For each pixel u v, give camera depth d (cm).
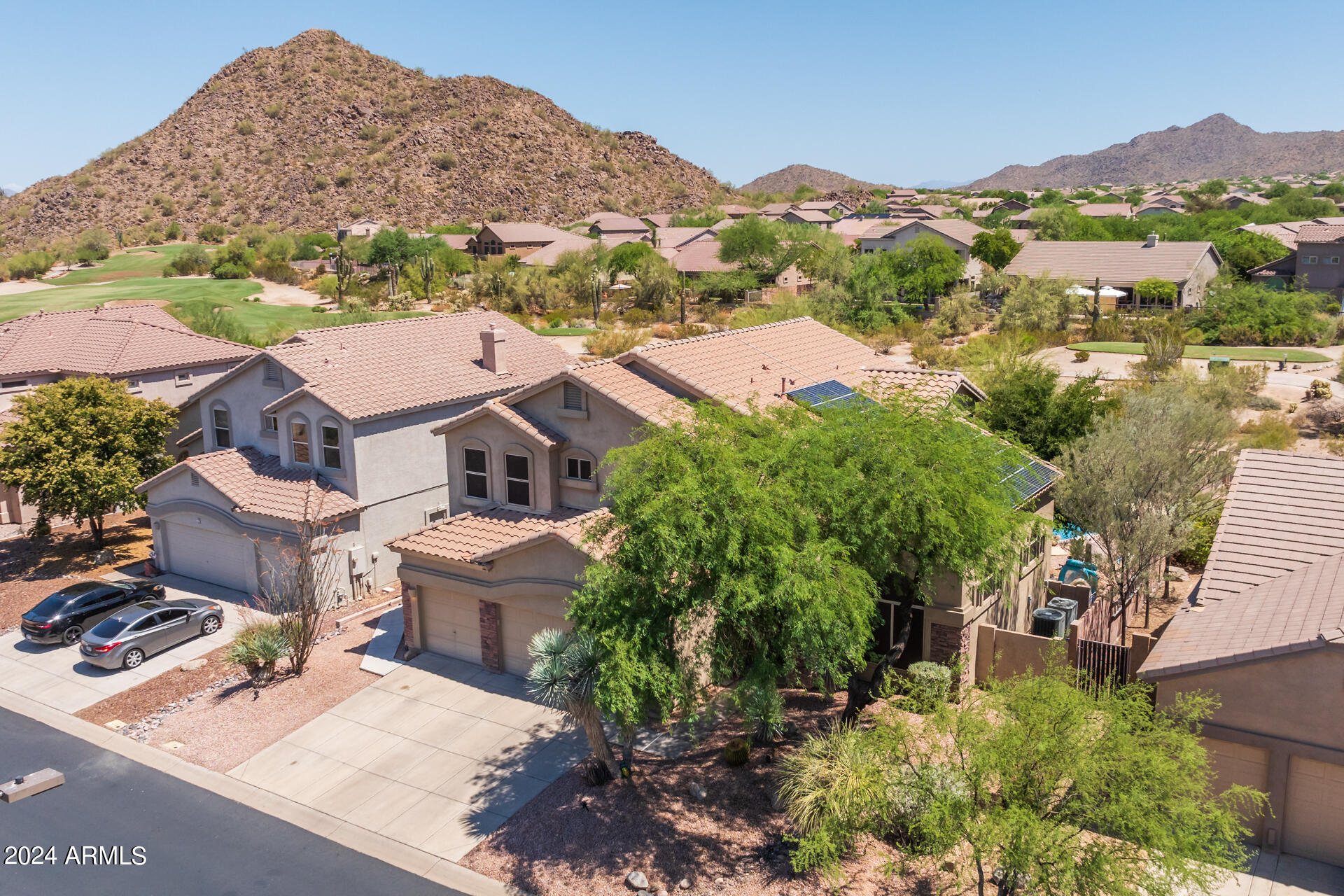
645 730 2061
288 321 8512
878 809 1467
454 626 2480
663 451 1688
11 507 3706
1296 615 1614
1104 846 1259
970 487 1745
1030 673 1489
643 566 1628
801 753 1766
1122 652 1964
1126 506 2317
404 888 1603
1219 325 6875
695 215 17775
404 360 3359
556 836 1703
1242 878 1506
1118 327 6681
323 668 2467
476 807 1823
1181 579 2764
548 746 2036
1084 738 1299
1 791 1908
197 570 3145
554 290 9662
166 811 1858
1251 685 1551
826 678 2192
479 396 3316
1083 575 2742
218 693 2347
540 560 2238
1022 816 1223
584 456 2438
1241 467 2166
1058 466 2812
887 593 2162
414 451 3138
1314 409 4488
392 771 1967
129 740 2138
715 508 1593
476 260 12588
